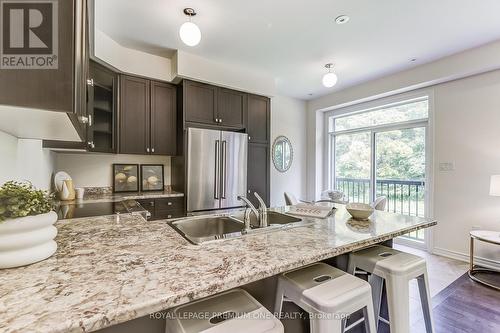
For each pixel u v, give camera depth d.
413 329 1.78
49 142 2.02
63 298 0.62
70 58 0.66
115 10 2.21
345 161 4.84
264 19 2.36
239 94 3.63
